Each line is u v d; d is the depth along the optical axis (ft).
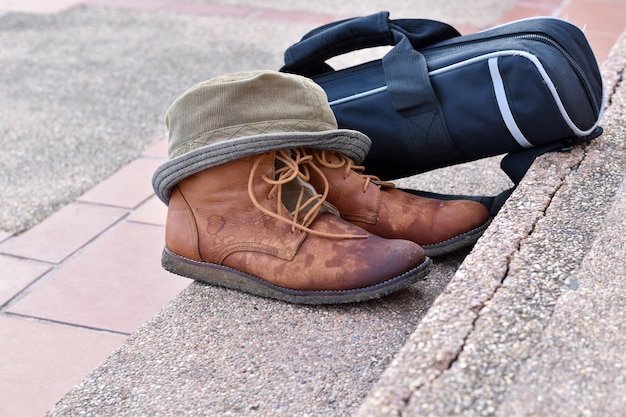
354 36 5.61
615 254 4.34
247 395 4.25
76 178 7.77
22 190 7.54
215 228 5.08
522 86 4.95
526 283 4.13
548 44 5.16
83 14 12.96
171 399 4.26
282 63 10.55
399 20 5.72
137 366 4.55
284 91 4.93
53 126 8.95
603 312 3.88
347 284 4.80
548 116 4.99
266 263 4.96
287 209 5.08
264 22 12.26
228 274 5.12
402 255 4.73
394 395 3.43
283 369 4.43
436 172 6.95
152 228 6.84
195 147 4.88
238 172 4.96
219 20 12.46
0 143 8.54
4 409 4.67
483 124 5.13
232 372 4.43
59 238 6.70
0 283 6.06
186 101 4.91
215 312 4.99
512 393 3.41
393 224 5.24
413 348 3.71
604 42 10.75
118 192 7.48
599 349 3.64
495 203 5.60
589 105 5.24
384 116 5.41
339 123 5.53
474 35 5.55
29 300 5.81
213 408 4.17
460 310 3.94
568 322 3.82
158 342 4.74
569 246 4.44
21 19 12.75
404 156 5.51
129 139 8.62
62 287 5.96
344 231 4.93
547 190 5.01
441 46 5.56
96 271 6.17
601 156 5.38
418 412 3.33
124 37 11.85
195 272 5.22
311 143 4.97
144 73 10.44
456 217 5.21
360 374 4.35
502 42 5.22
